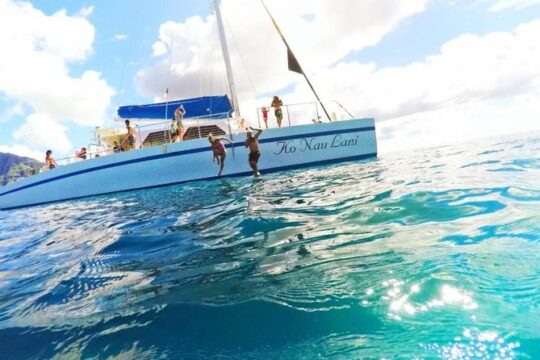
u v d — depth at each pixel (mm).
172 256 3344
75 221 6777
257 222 4242
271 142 11242
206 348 1682
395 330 1581
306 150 11570
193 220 4992
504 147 10984
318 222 3869
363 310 1790
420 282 1991
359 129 12016
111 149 12211
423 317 1648
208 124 11930
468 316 1601
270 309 1950
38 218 8086
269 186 7688
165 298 2330
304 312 1865
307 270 2459
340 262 2529
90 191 11273
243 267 2730
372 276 2182
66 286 2914
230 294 2234
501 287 1816
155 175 10945
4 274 3574
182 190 9375
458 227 2998
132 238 4379
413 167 8211
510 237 2547
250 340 1688
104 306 2363
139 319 2070
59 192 11477
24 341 2004
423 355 1384
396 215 3734
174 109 11938
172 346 1739
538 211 3150
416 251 2531
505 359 1304
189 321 1957
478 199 3943
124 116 11711
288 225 3908
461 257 2281
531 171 5582
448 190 4668
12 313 2461
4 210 11922
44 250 4570
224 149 10758
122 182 11055
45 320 2262
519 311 1585
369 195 5098
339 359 1443
